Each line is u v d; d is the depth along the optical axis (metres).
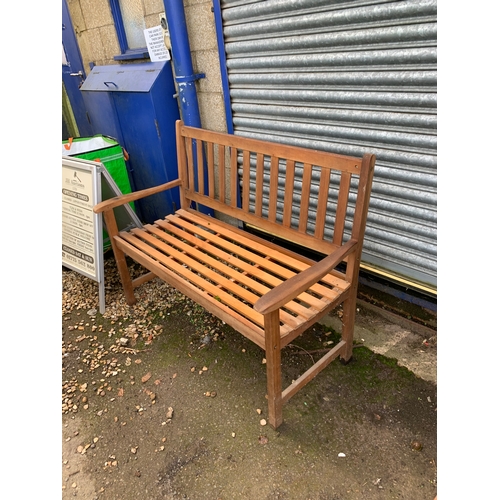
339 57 2.19
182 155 2.78
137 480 1.80
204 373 2.31
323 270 1.68
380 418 1.95
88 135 4.88
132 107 3.39
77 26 4.14
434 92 1.95
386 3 1.90
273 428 1.94
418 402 2.01
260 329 1.77
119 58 3.67
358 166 1.78
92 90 3.64
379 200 2.39
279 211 3.07
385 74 2.06
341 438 1.88
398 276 2.54
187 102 3.08
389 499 1.64
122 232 2.70
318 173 2.63
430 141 2.04
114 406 2.17
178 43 2.86
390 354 2.30
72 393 2.27
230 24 2.66
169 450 1.91
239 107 2.92
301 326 1.78
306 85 2.45
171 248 2.46
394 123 2.14
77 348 2.59
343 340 2.19
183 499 1.71
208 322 2.71
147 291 3.09
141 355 2.49
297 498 1.67
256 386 2.19
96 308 2.96
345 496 1.66
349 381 2.16
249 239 2.47
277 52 2.48
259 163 2.28
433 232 2.24
